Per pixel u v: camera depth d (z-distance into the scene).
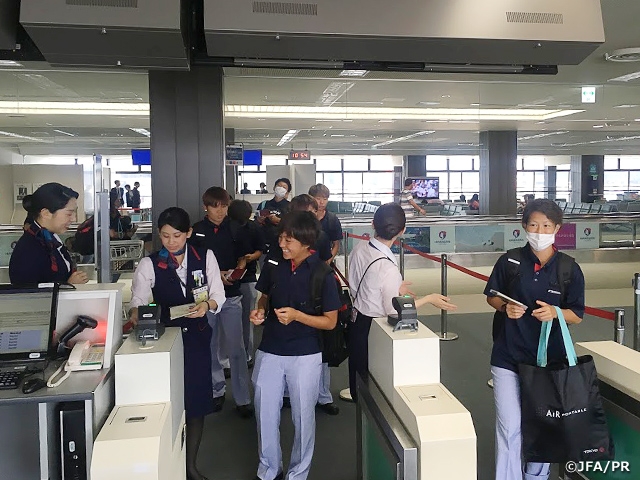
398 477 1.88
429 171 16.20
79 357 2.23
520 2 3.18
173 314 2.63
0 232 6.73
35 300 2.31
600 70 6.98
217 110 5.02
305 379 2.69
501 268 2.57
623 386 2.28
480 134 12.34
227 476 3.10
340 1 3.04
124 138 12.14
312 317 2.62
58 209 2.75
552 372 2.22
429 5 3.11
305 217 2.63
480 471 3.12
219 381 4.08
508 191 12.30
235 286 3.91
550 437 2.23
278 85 7.80
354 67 3.55
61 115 10.08
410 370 2.15
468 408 3.98
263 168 14.93
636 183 21.03
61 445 2.00
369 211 12.87
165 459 1.96
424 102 9.77
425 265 9.33
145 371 2.11
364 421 2.54
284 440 3.54
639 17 4.61
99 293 2.35
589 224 9.75
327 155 16.28
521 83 8.11
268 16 2.99
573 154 19.52
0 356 2.21
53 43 2.96
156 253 2.90
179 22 2.87
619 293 7.86
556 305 2.45
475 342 5.60
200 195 5.03
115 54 3.11
